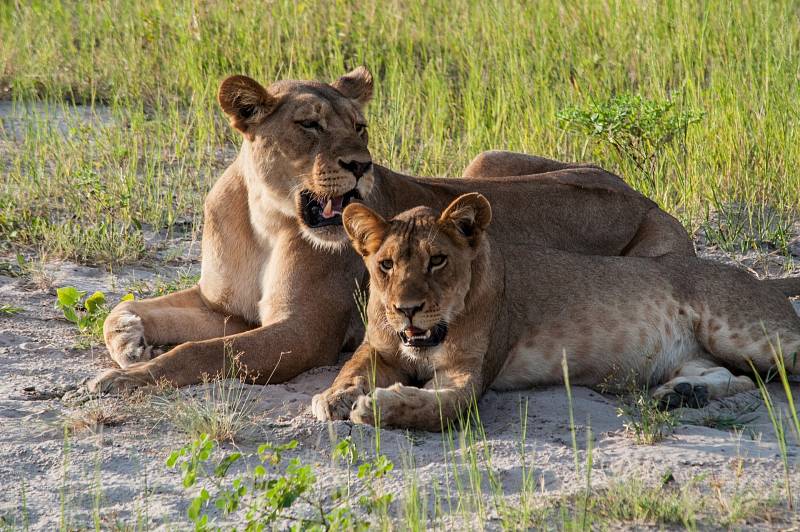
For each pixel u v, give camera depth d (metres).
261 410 8.53
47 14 21.36
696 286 10.09
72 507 6.66
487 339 8.97
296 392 9.23
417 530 5.97
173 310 10.35
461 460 7.43
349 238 9.54
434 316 8.33
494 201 11.40
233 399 8.71
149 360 9.31
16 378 9.10
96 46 21.08
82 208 14.27
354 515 6.38
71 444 7.65
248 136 9.87
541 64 18.56
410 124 17.16
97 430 7.95
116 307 10.19
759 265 13.02
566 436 8.03
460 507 6.47
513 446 7.64
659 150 15.02
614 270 10.09
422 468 7.25
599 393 9.73
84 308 11.03
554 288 9.89
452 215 8.45
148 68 19.56
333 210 9.49
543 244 11.48
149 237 13.75
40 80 19.22
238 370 9.31
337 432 7.91
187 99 18.98
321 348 9.82
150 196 14.48
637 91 18.38
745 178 15.16
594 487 6.75
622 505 6.36
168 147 16.89
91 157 15.99
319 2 21.59
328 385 9.48
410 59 19.52
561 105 17.50
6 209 13.73
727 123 15.73
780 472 6.96
